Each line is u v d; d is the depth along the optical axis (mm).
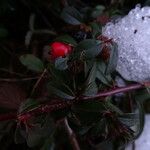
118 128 156
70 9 182
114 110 156
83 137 191
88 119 152
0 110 169
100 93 155
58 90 151
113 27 179
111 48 161
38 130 157
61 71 155
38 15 214
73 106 151
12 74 189
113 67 161
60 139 194
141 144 196
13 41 211
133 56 174
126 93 185
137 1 190
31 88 179
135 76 178
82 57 157
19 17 213
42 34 205
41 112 148
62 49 158
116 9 190
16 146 192
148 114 204
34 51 205
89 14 190
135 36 174
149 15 178
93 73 154
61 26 211
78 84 158
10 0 207
